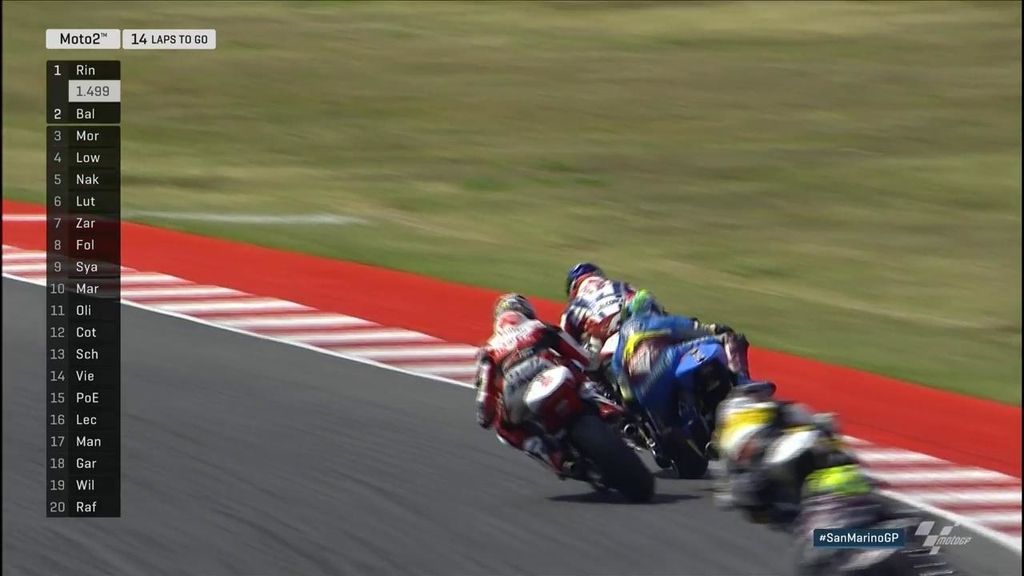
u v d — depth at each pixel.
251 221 73.94
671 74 120.38
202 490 30.02
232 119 106.44
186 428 35.03
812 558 23.23
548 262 66.25
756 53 127.25
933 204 86.06
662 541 26.80
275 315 49.41
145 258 59.38
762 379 43.75
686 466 30.94
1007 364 49.72
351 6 145.38
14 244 61.22
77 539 26.89
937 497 31.38
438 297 53.66
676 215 80.94
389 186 86.94
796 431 23.72
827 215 82.44
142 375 40.44
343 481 30.80
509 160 94.88
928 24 138.38
